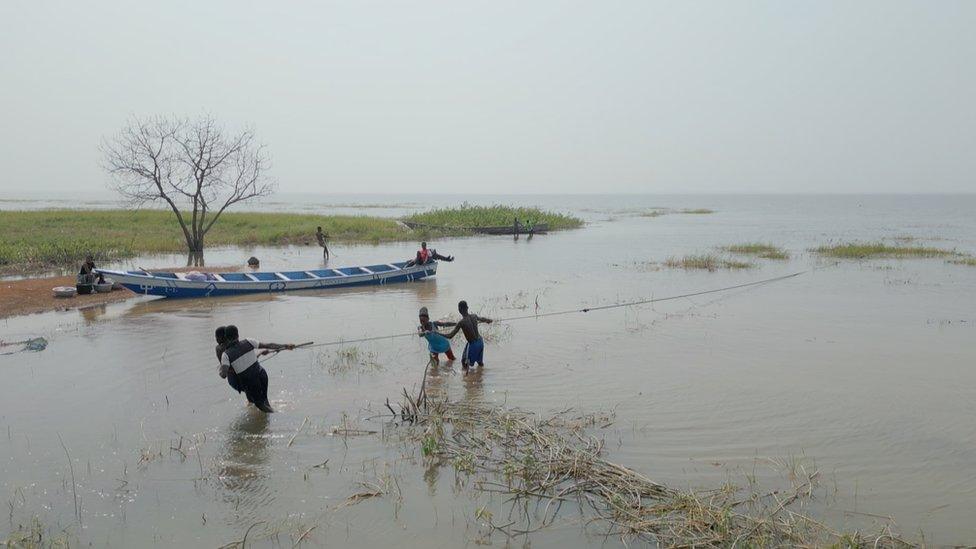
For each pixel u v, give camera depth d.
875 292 19.69
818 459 7.54
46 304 17.48
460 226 45.81
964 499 6.61
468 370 11.02
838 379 10.62
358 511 6.38
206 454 7.68
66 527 6.11
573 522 6.16
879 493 6.72
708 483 6.91
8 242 29.08
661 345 12.89
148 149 28.95
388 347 12.76
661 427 8.48
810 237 44.06
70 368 11.20
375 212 89.38
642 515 6.16
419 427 8.42
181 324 15.02
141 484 6.95
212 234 38.66
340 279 20.94
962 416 8.95
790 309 16.86
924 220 74.38
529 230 44.72
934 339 13.48
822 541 5.74
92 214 49.00
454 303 18.02
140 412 9.07
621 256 30.97
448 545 5.79
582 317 15.76
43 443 8.00
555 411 9.05
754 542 5.64
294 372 10.95
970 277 22.81
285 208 103.50
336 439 8.09
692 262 26.62
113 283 19.64
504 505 6.49
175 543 5.85
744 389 10.06
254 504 6.54
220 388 10.09
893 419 8.81
